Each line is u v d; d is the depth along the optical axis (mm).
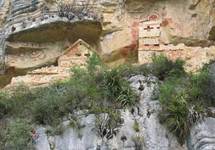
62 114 16562
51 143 16047
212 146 15414
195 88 16641
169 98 16375
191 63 19609
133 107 16453
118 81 16906
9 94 18109
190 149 15656
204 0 22000
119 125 16078
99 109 16359
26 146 16016
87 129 16062
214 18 21547
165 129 15953
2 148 16047
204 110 16219
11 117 17109
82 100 16734
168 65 17656
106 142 15812
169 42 21922
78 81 17469
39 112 16703
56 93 17422
